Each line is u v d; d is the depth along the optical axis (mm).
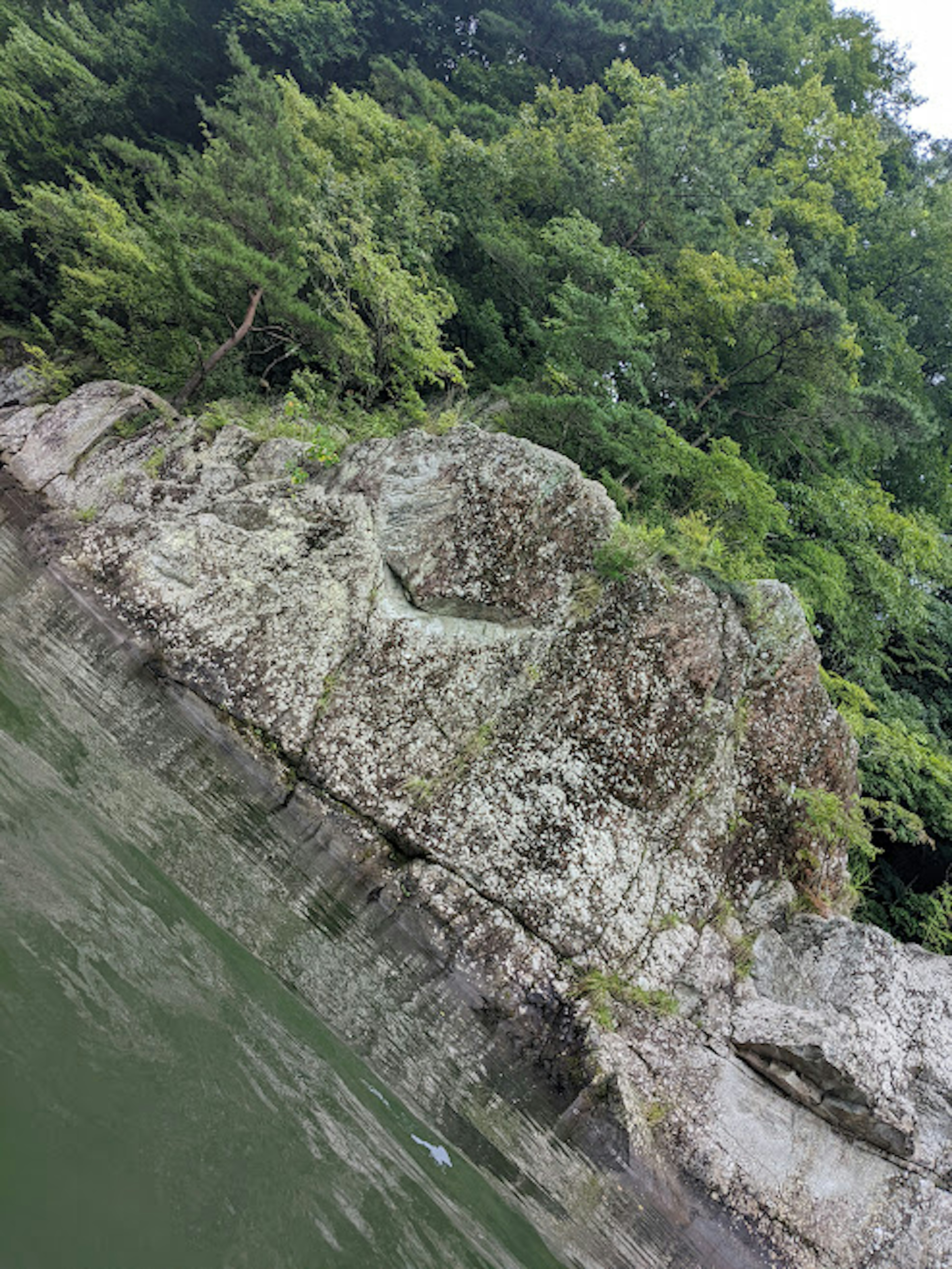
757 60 29141
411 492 9086
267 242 16297
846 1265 5902
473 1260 3820
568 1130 5996
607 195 18734
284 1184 3182
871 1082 6441
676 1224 5734
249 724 7984
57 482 12344
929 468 21609
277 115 19016
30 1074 2689
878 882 13617
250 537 9016
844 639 15750
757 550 13312
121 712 7344
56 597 8688
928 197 25594
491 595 8609
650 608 8500
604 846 7691
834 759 8883
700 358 16891
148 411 13750
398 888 7145
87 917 3891
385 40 28172
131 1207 2490
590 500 8828
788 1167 6195
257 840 6883
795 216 22328
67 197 19922
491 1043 6402
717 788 8258
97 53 24562
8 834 4121
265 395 17875
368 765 7816
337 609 8562
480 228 18453
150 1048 3311
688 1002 7160
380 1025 5746
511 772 7863
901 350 21641
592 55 27125
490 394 15875
